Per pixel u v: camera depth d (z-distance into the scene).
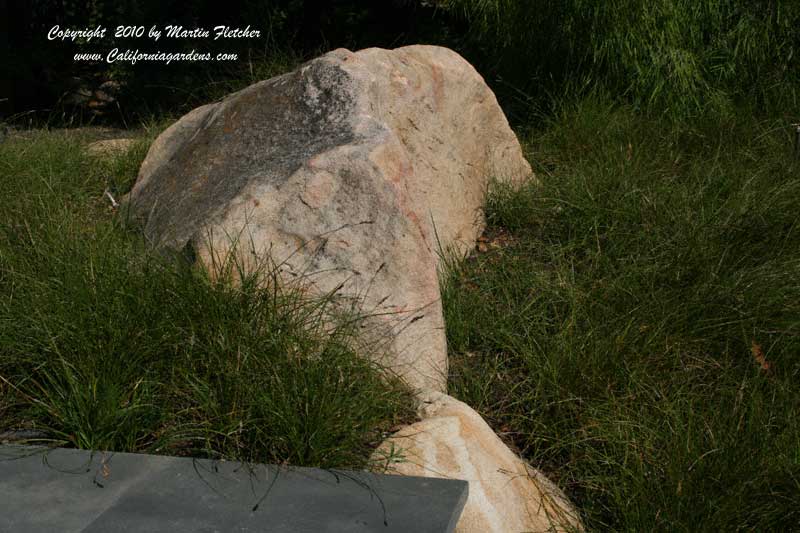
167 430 3.51
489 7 8.09
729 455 3.41
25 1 10.70
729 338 4.33
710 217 5.31
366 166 4.11
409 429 3.61
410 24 10.47
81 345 3.64
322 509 3.03
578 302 4.62
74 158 6.02
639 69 7.35
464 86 5.74
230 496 3.09
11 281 4.15
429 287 4.14
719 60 7.85
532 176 6.39
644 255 5.08
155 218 4.80
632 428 3.69
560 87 7.74
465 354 4.54
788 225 5.26
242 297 3.81
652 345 4.19
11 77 10.05
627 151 6.57
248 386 3.51
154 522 2.93
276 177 4.24
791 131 6.91
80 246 4.31
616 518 3.44
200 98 9.38
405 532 2.90
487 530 3.23
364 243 4.08
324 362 3.64
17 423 3.58
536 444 3.88
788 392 3.93
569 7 7.54
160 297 3.82
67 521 2.93
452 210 5.47
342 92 4.62
